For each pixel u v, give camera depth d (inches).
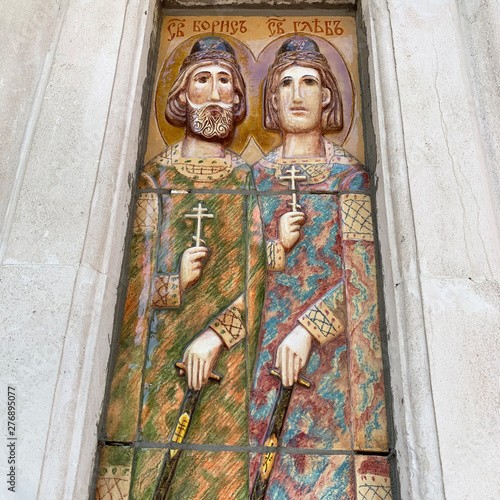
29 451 51.2
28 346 55.1
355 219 70.7
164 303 66.7
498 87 69.6
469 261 59.1
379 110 70.0
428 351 54.7
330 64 82.4
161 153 76.5
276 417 61.7
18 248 60.1
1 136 66.2
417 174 63.6
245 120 79.3
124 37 74.6
